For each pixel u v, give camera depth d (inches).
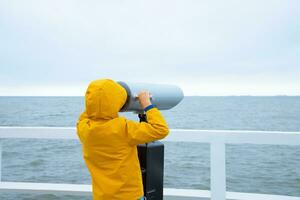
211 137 101.0
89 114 72.7
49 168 409.7
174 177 422.0
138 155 79.6
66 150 534.0
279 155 577.3
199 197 104.0
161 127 70.9
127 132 71.4
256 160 541.6
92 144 72.4
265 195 104.0
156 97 78.9
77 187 113.6
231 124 1401.3
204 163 510.6
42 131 110.6
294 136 95.0
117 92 70.8
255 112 2400.3
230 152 614.2
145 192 77.7
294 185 386.3
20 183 118.3
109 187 71.7
